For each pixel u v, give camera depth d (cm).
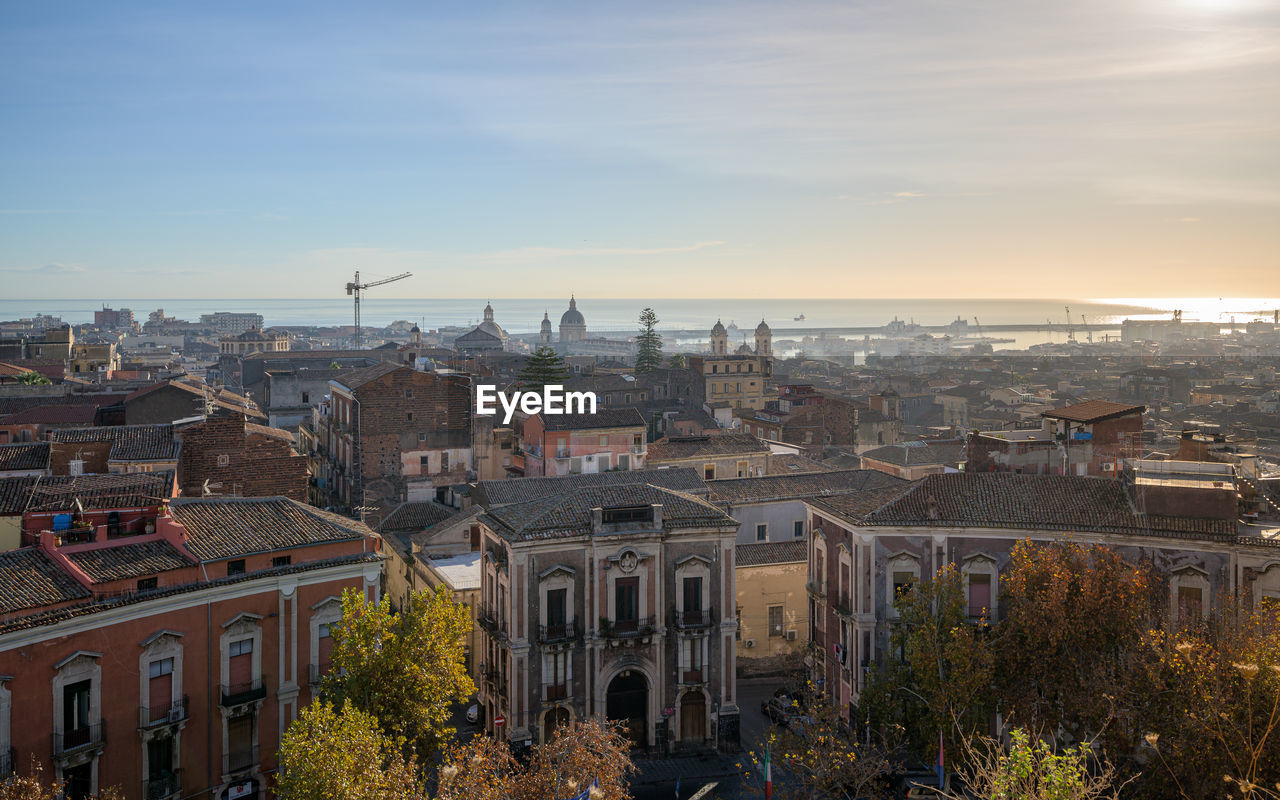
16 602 4056
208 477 8406
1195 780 4012
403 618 4725
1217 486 5294
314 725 3888
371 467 10719
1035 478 5925
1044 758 3409
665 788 5488
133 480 5078
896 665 5178
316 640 5038
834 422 13775
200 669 4634
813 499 6369
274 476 8706
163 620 4500
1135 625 4647
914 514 5738
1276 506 5600
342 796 3503
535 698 5641
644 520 5850
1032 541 5512
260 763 4844
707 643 5950
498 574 5850
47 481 5544
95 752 4238
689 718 5962
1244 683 3934
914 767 5375
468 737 6069
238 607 4762
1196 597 5231
